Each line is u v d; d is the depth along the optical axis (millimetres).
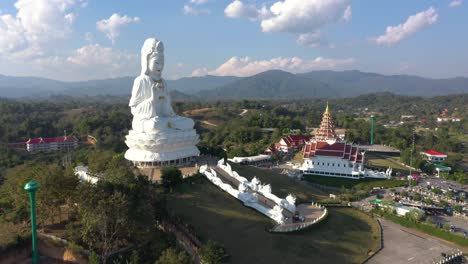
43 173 56781
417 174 134750
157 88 94312
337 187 115562
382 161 153250
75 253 48875
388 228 80250
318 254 62750
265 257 58875
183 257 43062
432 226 80750
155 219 59469
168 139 90250
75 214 59406
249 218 69875
